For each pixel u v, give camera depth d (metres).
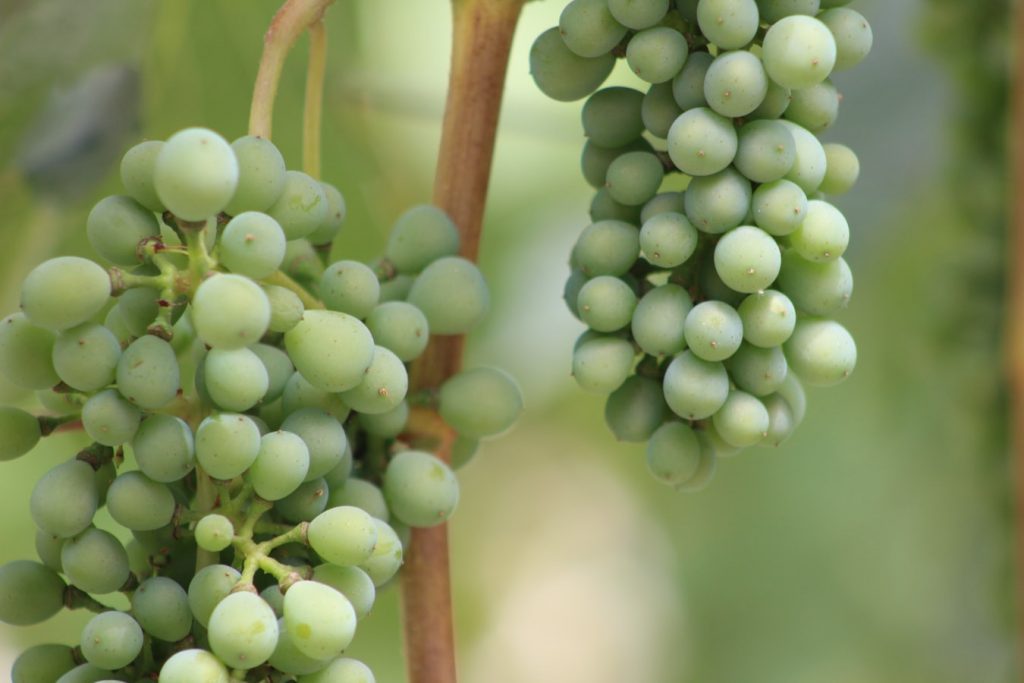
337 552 0.79
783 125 0.81
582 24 0.82
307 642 0.78
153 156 0.80
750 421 0.82
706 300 0.82
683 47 0.81
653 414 0.83
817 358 0.82
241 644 0.78
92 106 0.98
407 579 0.85
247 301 0.78
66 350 0.79
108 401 0.79
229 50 1.00
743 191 0.81
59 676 0.81
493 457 1.64
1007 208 1.01
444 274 0.84
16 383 0.80
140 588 0.80
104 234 0.80
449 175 0.86
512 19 0.85
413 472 0.83
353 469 0.84
